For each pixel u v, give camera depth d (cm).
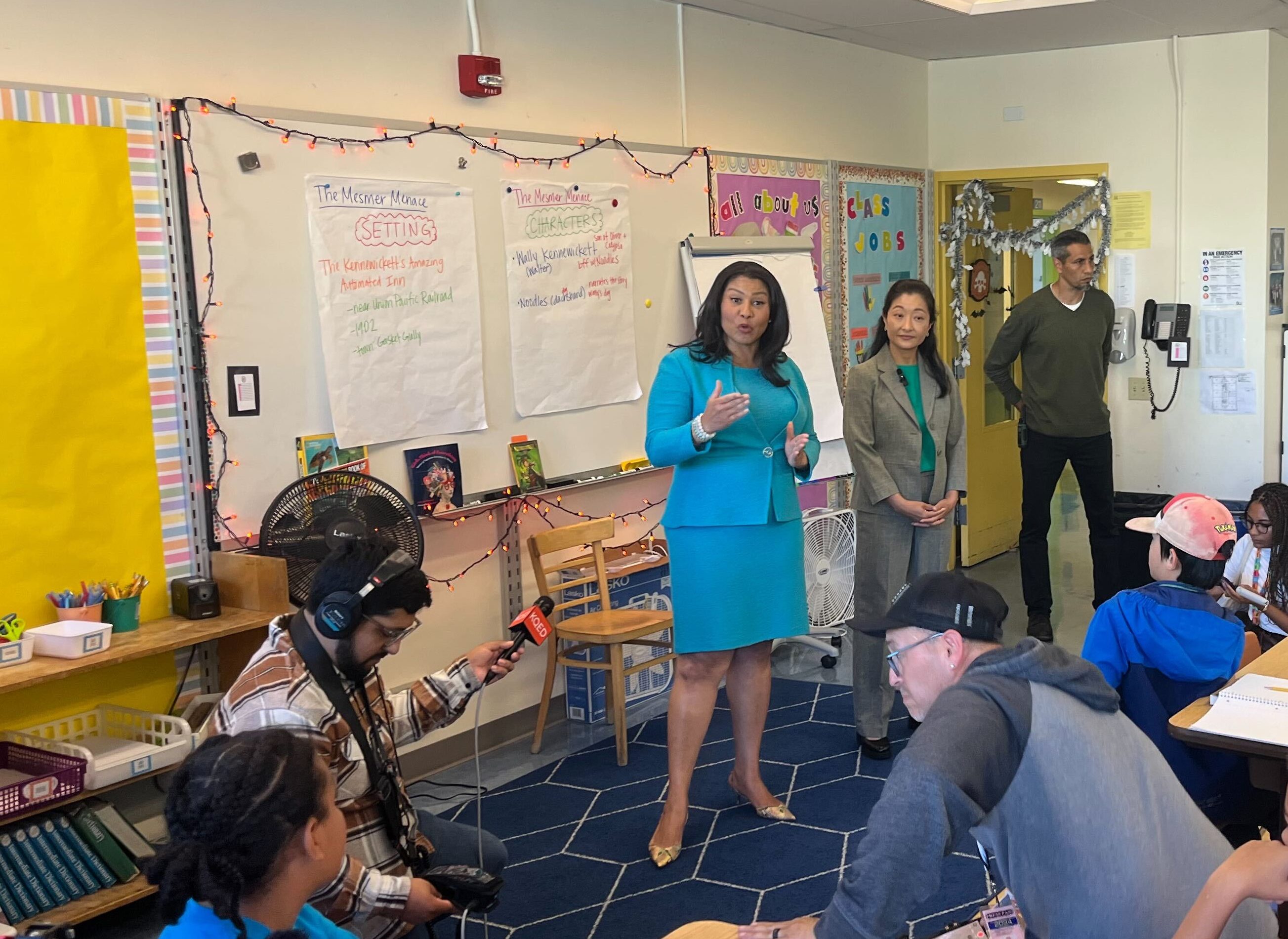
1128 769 163
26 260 308
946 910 311
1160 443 657
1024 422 575
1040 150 666
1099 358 563
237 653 347
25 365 309
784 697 492
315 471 374
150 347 335
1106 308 566
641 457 498
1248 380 629
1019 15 567
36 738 301
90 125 319
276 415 365
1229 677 274
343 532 345
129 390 330
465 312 418
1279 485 352
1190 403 646
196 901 153
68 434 318
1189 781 272
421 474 404
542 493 446
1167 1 544
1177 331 638
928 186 690
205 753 159
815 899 319
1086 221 658
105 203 322
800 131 588
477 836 276
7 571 308
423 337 404
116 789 327
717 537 340
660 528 520
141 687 336
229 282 351
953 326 701
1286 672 273
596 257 468
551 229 449
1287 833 156
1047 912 163
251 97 358
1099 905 159
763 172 557
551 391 452
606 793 398
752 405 342
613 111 483
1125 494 669
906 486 412
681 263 511
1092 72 648
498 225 430
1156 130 637
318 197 372
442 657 422
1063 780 158
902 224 667
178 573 344
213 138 345
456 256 414
